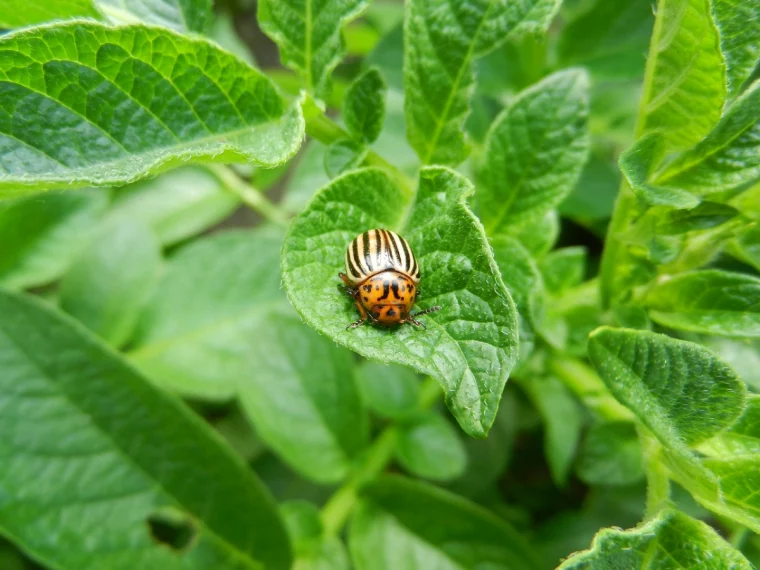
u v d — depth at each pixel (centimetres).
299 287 6
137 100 6
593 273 14
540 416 14
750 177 7
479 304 5
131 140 6
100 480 10
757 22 6
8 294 10
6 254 14
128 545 10
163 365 13
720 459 6
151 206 15
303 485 14
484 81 13
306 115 7
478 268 5
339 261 6
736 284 7
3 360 10
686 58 6
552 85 8
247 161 6
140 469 10
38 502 10
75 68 6
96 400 10
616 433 10
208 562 11
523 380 12
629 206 7
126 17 7
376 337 5
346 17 7
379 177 7
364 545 11
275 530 11
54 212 14
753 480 6
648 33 12
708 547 6
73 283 13
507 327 5
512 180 8
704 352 6
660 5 6
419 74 7
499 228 9
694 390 6
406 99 7
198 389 13
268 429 12
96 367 10
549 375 11
